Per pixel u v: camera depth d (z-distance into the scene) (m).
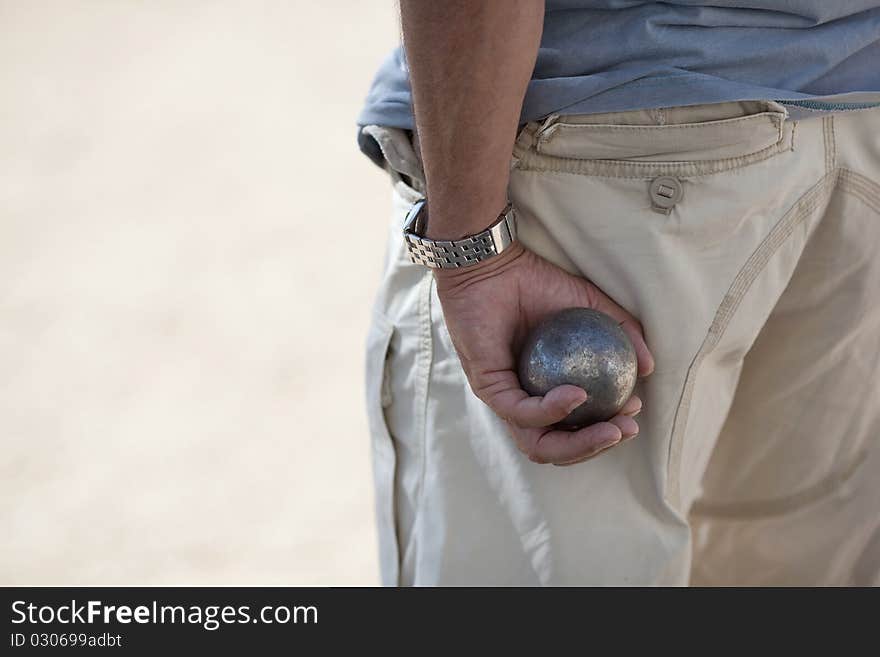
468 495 5.45
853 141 5.16
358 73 18.12
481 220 4.74
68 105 17.56
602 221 5.02
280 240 13.57
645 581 5.38
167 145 16.11
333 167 15.25
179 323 12.09
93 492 9.85
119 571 8.99
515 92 4.43
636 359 4.86
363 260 13.10
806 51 4.87
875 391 5.82
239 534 9.36
